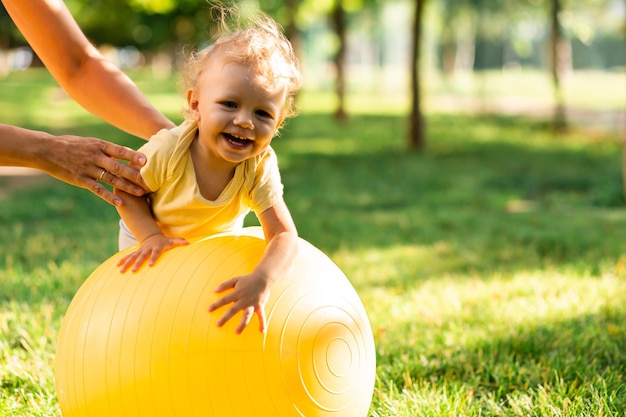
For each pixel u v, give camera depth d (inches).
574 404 142.5
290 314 109.0
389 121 973.8
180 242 115.9
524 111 1157.7
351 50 3417.8
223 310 106.7
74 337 112.9
